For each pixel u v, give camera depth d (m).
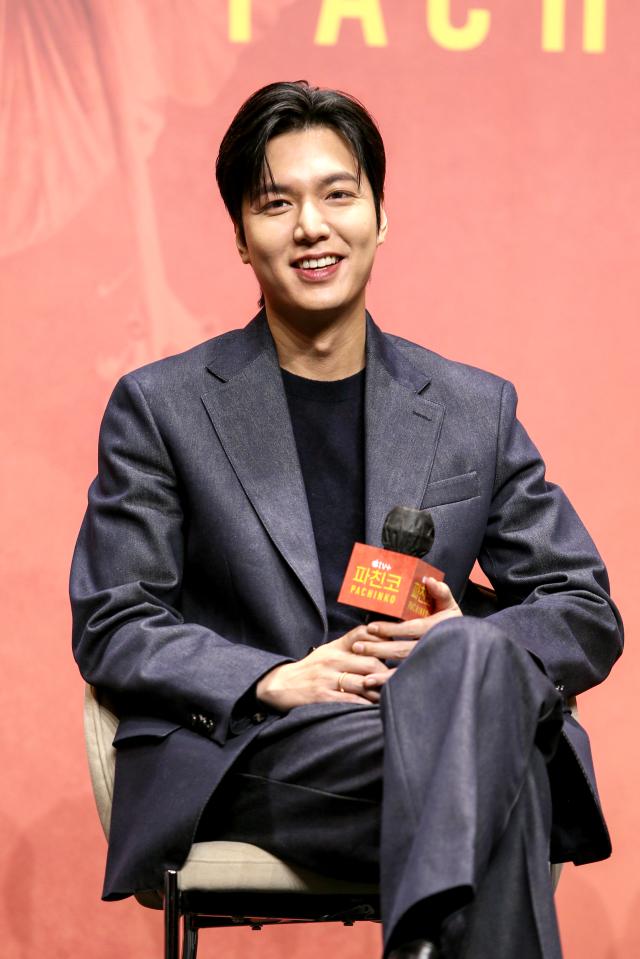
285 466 5.50
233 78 8.22
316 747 4.76
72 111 8.16
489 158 8.30
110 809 5.23
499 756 4.12
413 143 8.27
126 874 4.91
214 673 4.98
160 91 8.19
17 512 8.05
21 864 7.96
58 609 8.05
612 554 8.23
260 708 5.02
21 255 8.10
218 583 5.45
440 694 4.21
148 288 8.14
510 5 8.36
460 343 8.23
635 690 8.20
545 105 8.34
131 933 8.01
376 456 5.57
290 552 5.35
